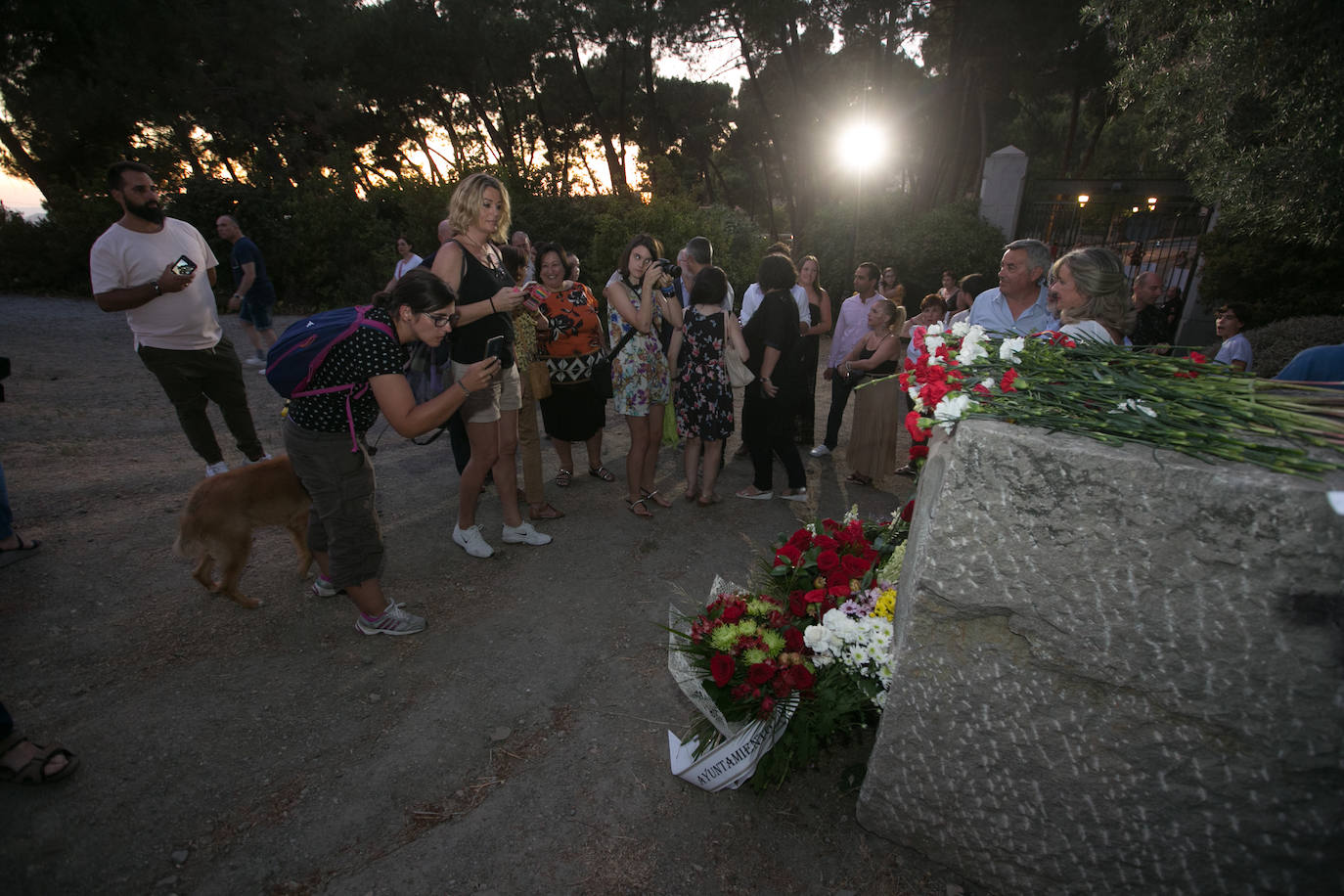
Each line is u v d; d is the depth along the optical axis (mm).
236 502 3242
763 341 4730
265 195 14750
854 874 2115
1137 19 5160
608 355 4703
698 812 2352
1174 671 1581
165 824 2227
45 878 2025
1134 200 14102
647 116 26953
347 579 3012
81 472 4965
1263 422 1645
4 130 18266
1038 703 1751
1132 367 2004
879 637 2242
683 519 4703
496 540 4336
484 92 22969
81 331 10414
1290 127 4426
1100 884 1847
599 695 2939
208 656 3061
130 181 3949
